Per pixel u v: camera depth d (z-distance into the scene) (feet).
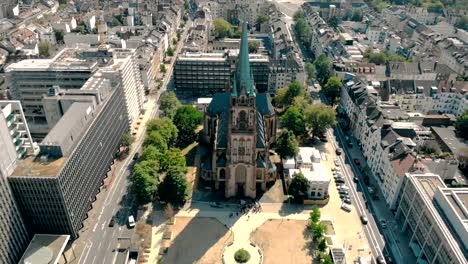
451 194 565.94
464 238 510.17
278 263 583.17
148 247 604.90
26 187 551.18
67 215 585.22
